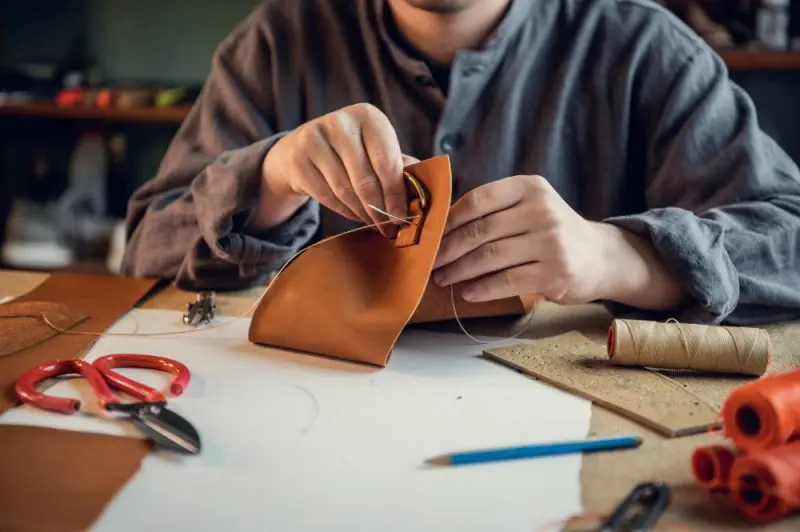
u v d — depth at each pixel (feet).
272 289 2.48
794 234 2.96
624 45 3.57
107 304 2.82
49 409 1.98
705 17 6.14
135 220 3.61
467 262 2.52
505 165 3.55
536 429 1.95
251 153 2.96
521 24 3.54
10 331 2.48
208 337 2.56
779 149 3.46
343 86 3.73
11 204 7.72
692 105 3.45
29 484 1.66
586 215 3.62
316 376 2.25
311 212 3.18
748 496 1.61
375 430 1.93
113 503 1.61
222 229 2.97
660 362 2.29
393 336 2.33
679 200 3.37
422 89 3.57
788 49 6.00
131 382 2.14
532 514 1.59
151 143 7.49
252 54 3.76
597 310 2.92
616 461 1.80
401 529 1.54
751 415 1.77
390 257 2.45
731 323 2.82
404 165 2.46
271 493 1.66
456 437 1.90
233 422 1.96
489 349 2.45
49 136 7.59
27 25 7.41
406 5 3.39
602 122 3.56
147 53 7.36
